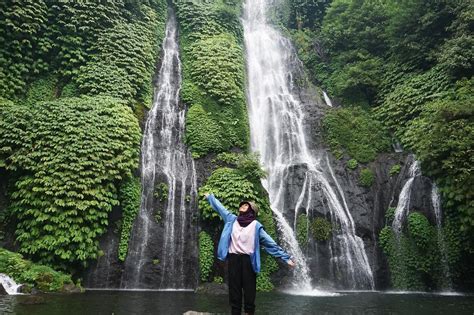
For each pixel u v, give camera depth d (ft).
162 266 48.88
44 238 43.70
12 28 60.03
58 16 65.21
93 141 50.60
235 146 64.54
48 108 53.21
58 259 43.60
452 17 69.31
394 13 78.28
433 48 71.72
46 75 62.34
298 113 74.79
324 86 88.02
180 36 82.79
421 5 72.38
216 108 67.31
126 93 62.13
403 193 57.82
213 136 62.18
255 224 18.81
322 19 104.32
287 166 62.85
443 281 50.78
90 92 61.11
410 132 63.16
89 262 45.91
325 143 68.44
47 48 62.75
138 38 71.97
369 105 77.61
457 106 53.21
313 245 53.93
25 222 44.86
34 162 47.26
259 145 72.02
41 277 38.99
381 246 55.72
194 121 63.41
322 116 72.18
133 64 67.36
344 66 86.12
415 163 58.90
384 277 53.47
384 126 70.13
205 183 56.49
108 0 71.61
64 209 45.21
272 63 90.99
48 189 45.39
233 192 51.80
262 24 106.42
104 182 49.14
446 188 50.65
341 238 55.21
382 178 61.87
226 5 93.15
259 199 52.95
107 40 67.72
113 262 47.21
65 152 48.32
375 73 78.18
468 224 48.93
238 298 18.28
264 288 47.70
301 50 96.63
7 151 47.47
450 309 34.40
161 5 84.84
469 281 50.42
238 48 79.82
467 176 48.52
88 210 46.24
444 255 51.49
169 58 77.51
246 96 77.77
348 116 71.31
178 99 69.00
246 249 18.37
